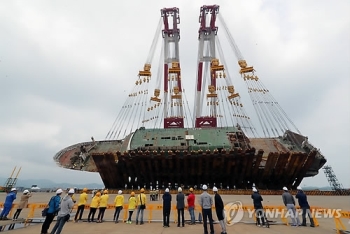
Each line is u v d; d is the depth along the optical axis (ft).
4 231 43.04
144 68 290.56
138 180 197.98
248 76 265.75
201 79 295.89
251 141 235.81
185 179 195.42
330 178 257.75
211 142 202.59
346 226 51.52
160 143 205.77
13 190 54.85
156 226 49.06
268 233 42.27
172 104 289.53
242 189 184.85
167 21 318.45
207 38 305.32
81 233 41.06
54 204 39.91
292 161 187.93
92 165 232.94
